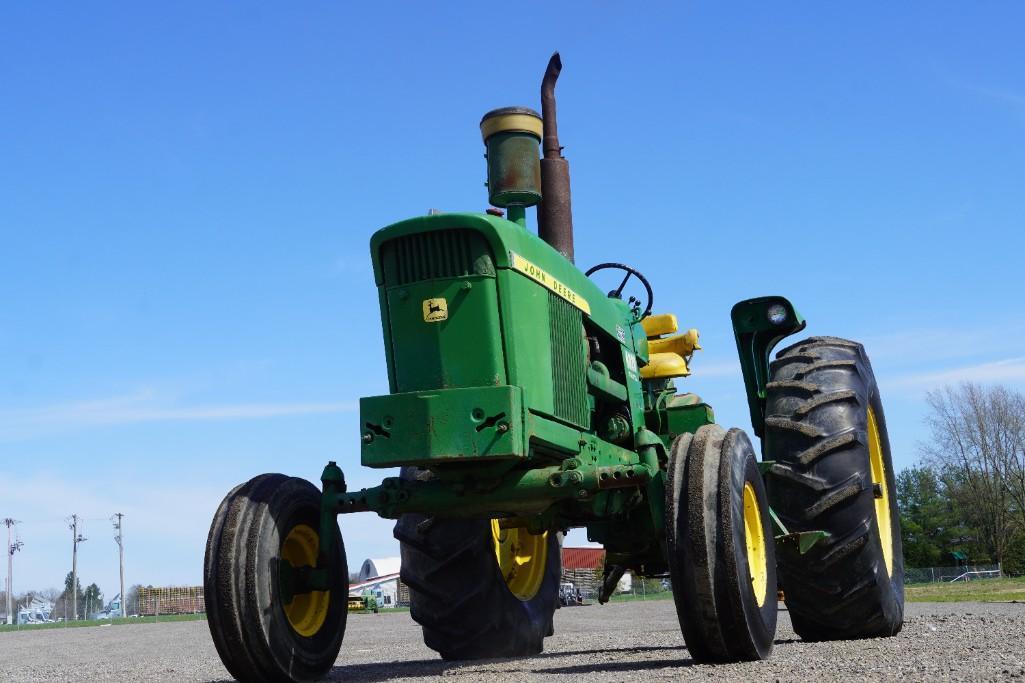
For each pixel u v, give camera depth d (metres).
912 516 75.94
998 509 60.34
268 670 5.39
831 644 6.34
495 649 7.18
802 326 7.87
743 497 5.47
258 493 5.57
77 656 12.98
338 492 5.96
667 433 7.61
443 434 5.23
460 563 7.00
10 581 69.75
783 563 6.77
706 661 5.38
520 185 6.18
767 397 7.09
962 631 7.11
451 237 5.49
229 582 5.30
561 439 5.67
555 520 6.60
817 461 6.67
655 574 7.69
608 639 9.81
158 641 17.67
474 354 5.38
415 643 12.00
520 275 5.55
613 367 6.90
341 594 5.99
